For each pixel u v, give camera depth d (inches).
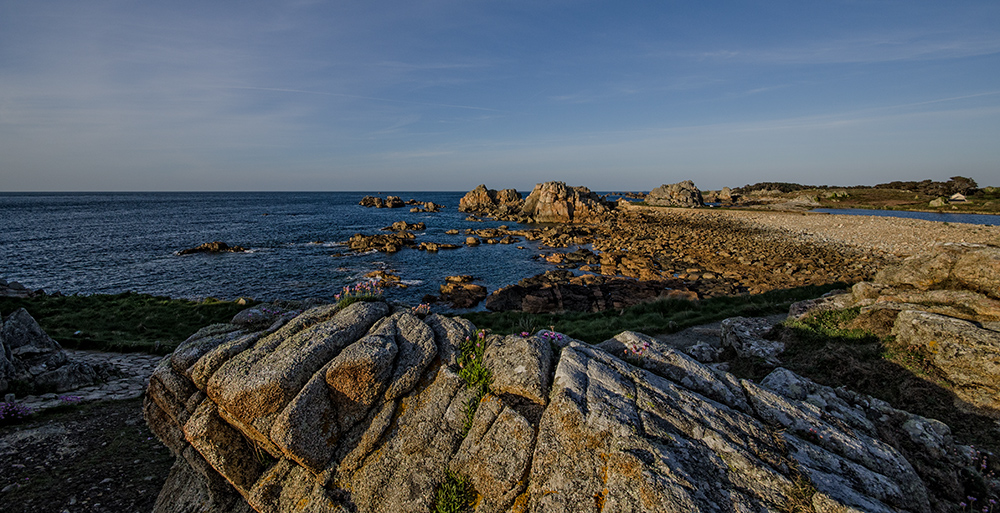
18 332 494.9
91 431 375.6
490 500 196.2
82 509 277.4
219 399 225.1
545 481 188.1
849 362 366.0
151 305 881.5
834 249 1749.5
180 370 245.1
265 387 215.0
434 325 275.0
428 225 3353.8
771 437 205.6
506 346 247.9
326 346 240.4
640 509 165.2
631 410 206.2
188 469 275.1
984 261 402.3
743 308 710.5
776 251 1759.4
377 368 225.5
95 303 874.1
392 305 303.7
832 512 167.2
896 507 180.5
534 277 1472.7
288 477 223.0
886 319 402.3
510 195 5073.8
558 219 3577.8
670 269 1539.1
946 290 411.8
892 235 1905.8
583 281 1406.3
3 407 373.1
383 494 207.6
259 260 1813.5
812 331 438.0
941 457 246.5
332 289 1369.3
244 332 281.1
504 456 201.6
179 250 2031.3
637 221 3157.0
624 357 275.4
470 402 226.1
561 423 200.2
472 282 1472.7
